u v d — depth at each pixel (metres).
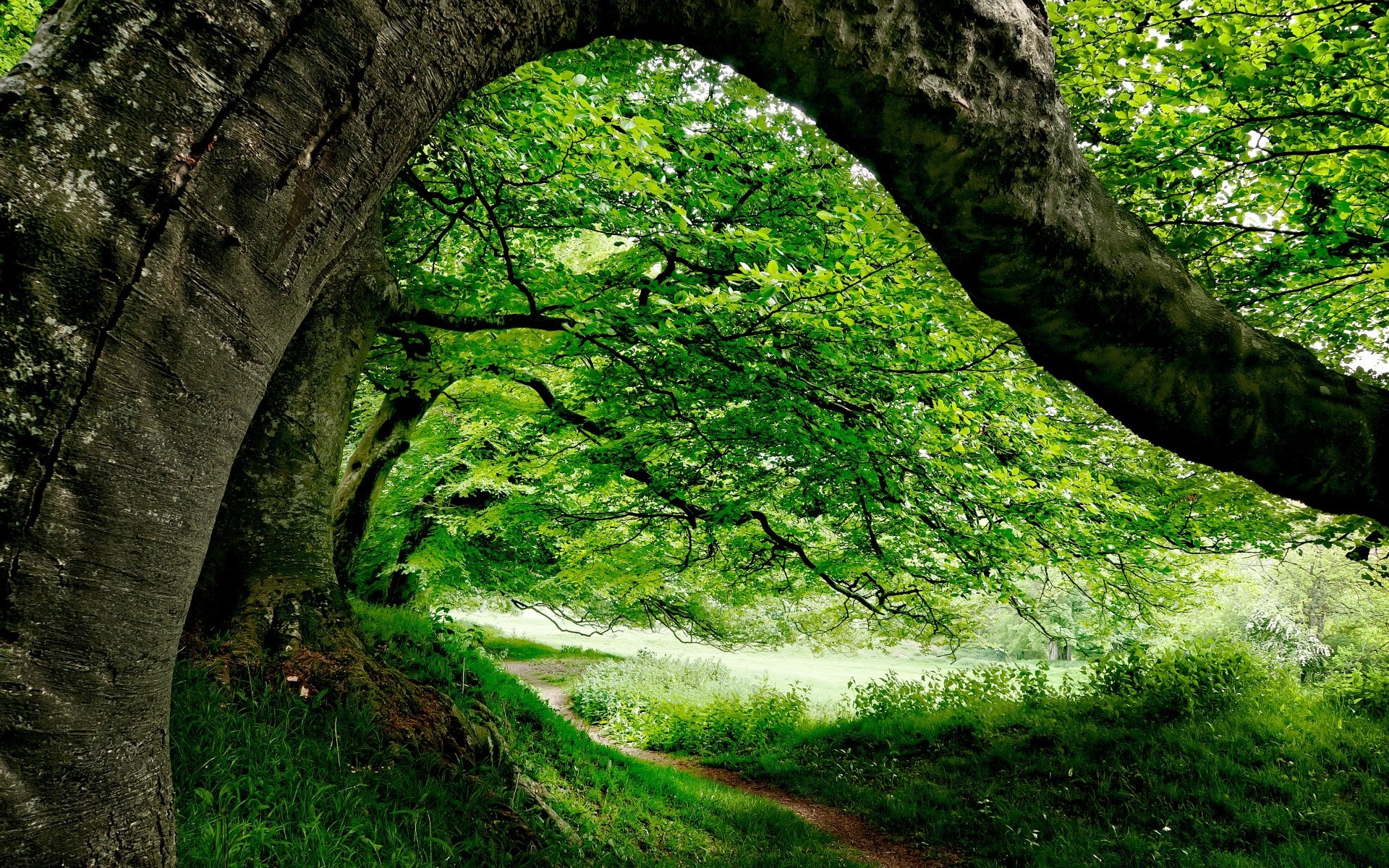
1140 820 7.36
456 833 3.40
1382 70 3.83
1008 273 1.28
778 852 6.46
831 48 1.07
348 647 4.18
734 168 5.77
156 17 0.72
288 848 2.54
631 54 5.54
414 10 0.83
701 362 5.72
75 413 0.69
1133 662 10.63
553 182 4.88
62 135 0.69
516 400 8.35
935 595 10.28
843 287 4.21
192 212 0.73
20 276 0.66
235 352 0.80
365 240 5.03
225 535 4.13
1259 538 7.93
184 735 2.85
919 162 1.18
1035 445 6.42
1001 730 10.88
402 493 11.70
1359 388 1.42
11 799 0.69
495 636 27.67
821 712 15.54
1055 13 4.61
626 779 6.74
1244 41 4.11
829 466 6.41
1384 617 17.77
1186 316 1.33
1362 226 4.76
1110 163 4.74
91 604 0.72
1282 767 7.84
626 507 10.42
